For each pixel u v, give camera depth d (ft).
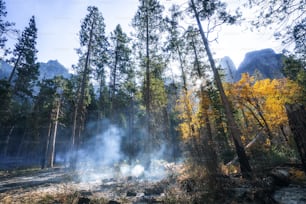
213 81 65.26
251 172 28.60
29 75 91.30
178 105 77.20
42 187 33.96
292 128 26.81
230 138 69.00
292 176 27.61
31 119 112.37
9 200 23.66
